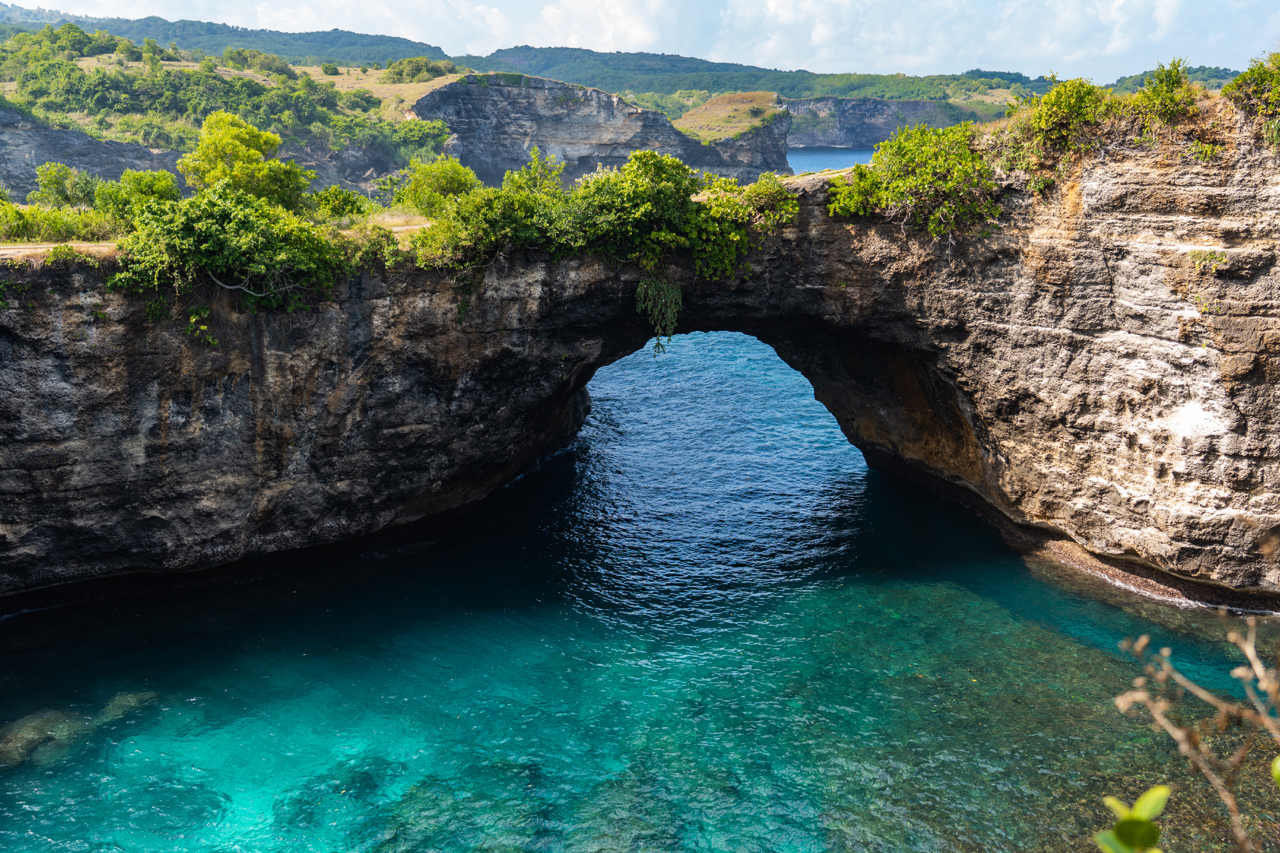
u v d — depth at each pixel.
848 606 31.80
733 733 25.30
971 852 21.12
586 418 51.75
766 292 34.69
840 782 23.39
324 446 31.84
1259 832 21.31
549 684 27.55
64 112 148.12
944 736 24.97
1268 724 5.13
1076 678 27.23
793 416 51.72
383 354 31.34
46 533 28.39
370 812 22.22
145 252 26.30
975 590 32.62
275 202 35.53
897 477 43.19
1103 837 4.39
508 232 30.94
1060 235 30.53
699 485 42.66
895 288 33.78
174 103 155.38
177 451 29.12
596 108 199.50
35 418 26.56
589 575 34.31
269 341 29.27
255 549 32.38
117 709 25.62
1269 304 27.36
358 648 29.16
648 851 21.17
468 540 37.00
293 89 177.25
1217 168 27.73
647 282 33.16
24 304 25.38
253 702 26.27
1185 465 29.64
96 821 21.58
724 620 31.19
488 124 191.00
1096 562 33.41
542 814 22.25
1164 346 29.42
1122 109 28.81
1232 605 30.48
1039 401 32.59
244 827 21.61
